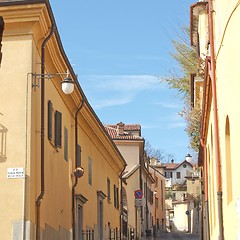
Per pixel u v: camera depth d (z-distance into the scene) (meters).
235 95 11.85
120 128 53.84
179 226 90.88
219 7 14.06
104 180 32.22
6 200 15.53
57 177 19.77
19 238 15.31
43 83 17.14
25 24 16.27
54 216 19.12
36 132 16.56
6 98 16.09
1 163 15.75
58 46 18.25
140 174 54.06
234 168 12.19
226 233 13.72
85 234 25.12
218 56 14.51
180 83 26.17
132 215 49.97
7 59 16.25
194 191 77.00
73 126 23.14
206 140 21.53
